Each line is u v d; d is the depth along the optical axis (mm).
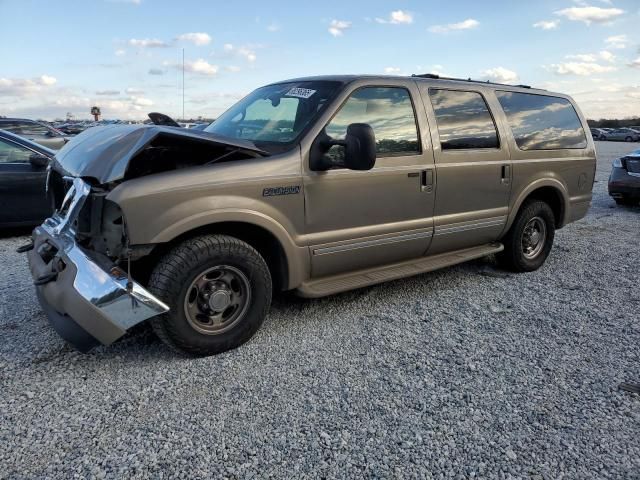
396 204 4023
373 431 2545
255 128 3994
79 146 3621
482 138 4672
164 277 3018
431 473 2256
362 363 3258
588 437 2516
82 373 3080
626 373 3162
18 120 14695
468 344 3557
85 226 3098
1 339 3523
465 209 4566
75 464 2285
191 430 2541
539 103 5336
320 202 3590
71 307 2902
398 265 4320
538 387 2984
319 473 2248
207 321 3271
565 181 5512
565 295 4625
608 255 6164
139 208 2887
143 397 2826
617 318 4066
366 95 3887
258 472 2250
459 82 4641
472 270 5402
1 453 2352
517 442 2473
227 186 3160
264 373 3111
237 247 3230
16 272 5133
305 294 3633
